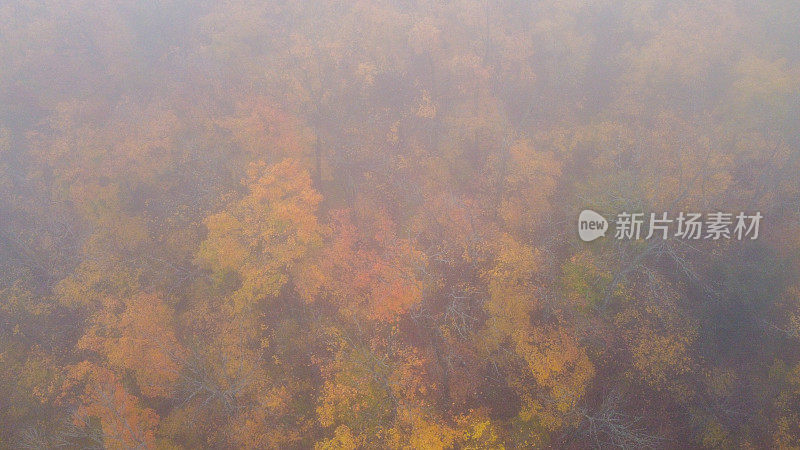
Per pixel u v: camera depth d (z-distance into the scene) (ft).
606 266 86.33
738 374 84.02
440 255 95.25
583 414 77.41
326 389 80.64
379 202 106.52
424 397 83.20
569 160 110.93
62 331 90.12
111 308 87.40
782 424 78.69
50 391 81.20
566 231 97.55
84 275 88.84
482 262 97.86
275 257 82.43
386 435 75.15
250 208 85.71
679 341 85.87
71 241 96.58
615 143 103.50
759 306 86.07
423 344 90.02
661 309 85.97
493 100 116.06
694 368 84.89
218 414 82.23
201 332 89.10
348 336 85.97
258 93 107.24
